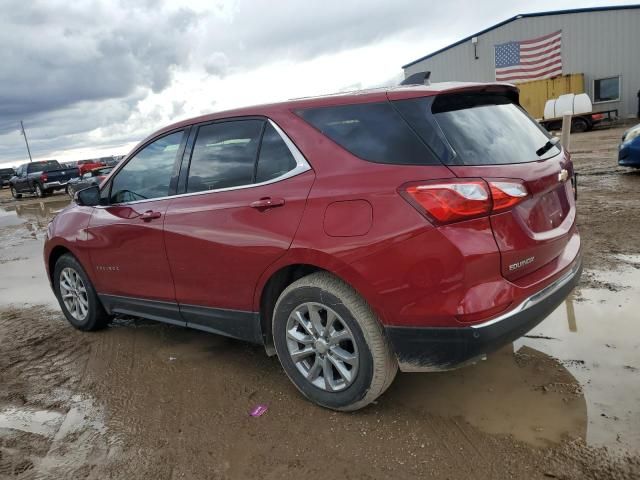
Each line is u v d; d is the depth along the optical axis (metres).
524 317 2.58
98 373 3.87
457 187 2.42
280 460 2.65
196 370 3.75
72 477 2.67
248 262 3.10
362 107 2.82
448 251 2.42
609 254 5.38
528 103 30.62
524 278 2.67
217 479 2.56
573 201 3.38
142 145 3.99
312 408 3.09
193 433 2.96
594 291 4.42
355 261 2.63
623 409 2.78
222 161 3.36
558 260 2.97
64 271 4.78
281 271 3.03
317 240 2.75
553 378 3.14
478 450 2.57
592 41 28.83
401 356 2.67
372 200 2.60
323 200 2.75
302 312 3.00
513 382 3.15
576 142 20.00
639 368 3.17
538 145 3.07
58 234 4.63
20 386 3.77
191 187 3.54
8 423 3.25
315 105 2.99
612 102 29.09
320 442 2.76
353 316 2.74
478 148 2.62
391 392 3.17
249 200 3.10
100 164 26.41
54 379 3.84
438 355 2.56
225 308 3.38
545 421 2.74
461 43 32.47
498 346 2.55
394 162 2.62
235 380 3.54
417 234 2.47
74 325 4.86
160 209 3.66
